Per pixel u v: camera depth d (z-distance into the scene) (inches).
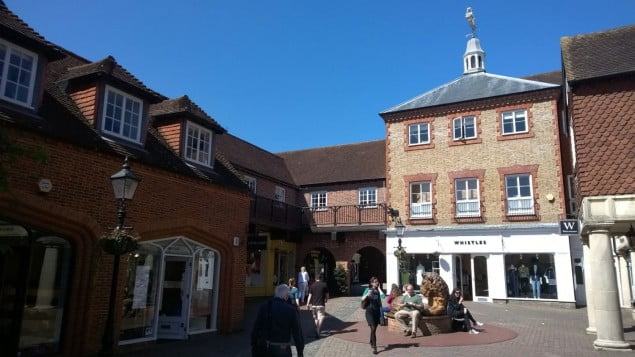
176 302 482.0
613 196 418.6
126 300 421.1
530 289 802.2
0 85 345.1
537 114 843.4
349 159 1151.0
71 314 365.7
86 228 374.0
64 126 380.2
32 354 343.3
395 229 918.4
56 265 364.5
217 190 522.0
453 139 904.3
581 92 447.5
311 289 507.5
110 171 398.0
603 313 416.8
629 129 426.0
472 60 999.0
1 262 333.7
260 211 909.8
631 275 790.5
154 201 438.3
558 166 809.5
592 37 513.7
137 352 407.5
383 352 408.5
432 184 903.7
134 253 432.8
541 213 810.8
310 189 1110.4
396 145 955.3
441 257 869.2
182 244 484.1
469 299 851.4
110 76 425.1
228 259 534.3
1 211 323.9
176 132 515.8
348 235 1010.7
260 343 232.2
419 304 502.0
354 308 748.0
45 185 343.0
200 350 421.1
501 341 452.4
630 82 433.4
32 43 363.3
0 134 213.0
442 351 407.2
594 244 429.1
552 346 426.9
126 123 448.8
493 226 835.4
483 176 863.7
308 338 483.8
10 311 335.6
